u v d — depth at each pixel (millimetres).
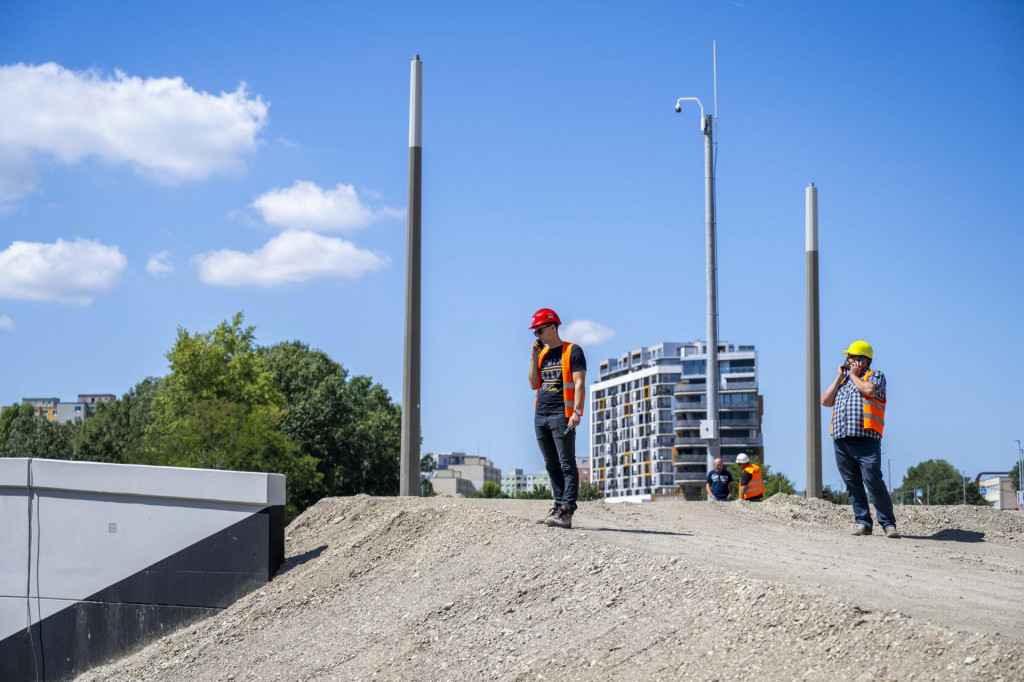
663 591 6988
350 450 60531
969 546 10648
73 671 10773
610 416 189625
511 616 7566
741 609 6262
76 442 73000
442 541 9711
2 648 10938
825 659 5344
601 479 191625
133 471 10836
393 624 8273
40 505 11039
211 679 8594
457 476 196750
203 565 10688
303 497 55719
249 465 46125
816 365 17203
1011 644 4883
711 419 21953
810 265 17469
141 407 72562
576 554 8211
